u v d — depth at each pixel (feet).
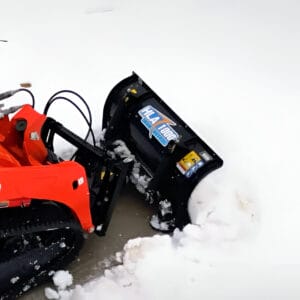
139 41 18.45
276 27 19.54
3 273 8.84
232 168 11.74
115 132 11.52
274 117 14.14
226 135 13.21
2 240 8.60
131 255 9.90
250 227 10.45
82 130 13.50
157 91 15.43
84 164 10.33
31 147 9.58
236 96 15.19
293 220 10.80
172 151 10.27
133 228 10.91
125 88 11.73
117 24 19.57
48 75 15.88
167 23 19.81
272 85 15.75
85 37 18.43
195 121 13.84
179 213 10.47
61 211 8.95
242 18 20.24
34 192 8.27
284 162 12.32
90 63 16.80
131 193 11.73
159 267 9.72
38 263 9.20
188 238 10.12
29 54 16.89
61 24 19.20
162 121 10.87
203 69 16.74
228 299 9.29
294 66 16.88
